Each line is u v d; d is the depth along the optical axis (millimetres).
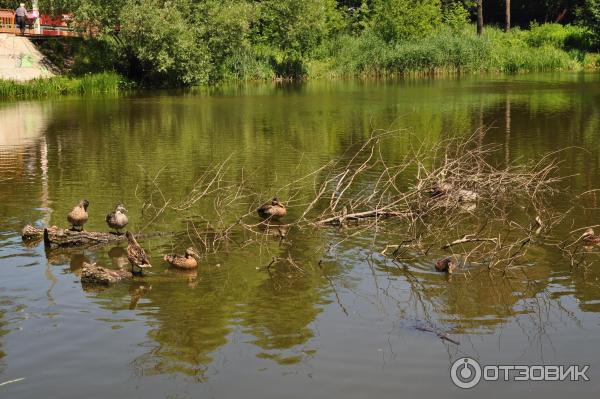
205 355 7488
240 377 7027
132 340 7844
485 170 16562
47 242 11156
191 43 42406
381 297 9023
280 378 6996
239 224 12414
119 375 7105
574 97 34094
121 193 14797
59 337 7926
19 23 42969
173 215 13047
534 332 7973
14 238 11609
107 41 45156
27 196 14523
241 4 47156
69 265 10320
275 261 10430
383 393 6715
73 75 41844
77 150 20547
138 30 41562
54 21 47625
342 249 11023
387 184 15164
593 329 8031
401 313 8508
